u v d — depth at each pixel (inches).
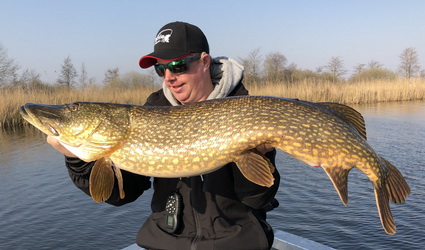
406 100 424.5
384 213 33.0
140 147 35.2
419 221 84.0
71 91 334.3
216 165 33.9
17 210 98.8
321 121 33.3
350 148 33.0
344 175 33.3
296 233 80.7
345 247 73.9
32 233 85.4
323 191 107.8
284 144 33.0
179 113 35.4
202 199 36.2
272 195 35.6
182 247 35.6
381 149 153.0
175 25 38.5
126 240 82.2
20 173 133.6
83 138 36.0
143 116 36.0
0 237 83.2
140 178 40.8
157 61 39.5
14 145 188.4
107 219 93.2
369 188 107.7
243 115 33.6
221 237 35.2
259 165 33.0
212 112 34.5
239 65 40.8
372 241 76.1
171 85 39.4
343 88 399.5
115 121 35.9
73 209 99.4
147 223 39.6
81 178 37.2
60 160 152.4
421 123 222.7
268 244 36.1
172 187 38.0
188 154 34.0
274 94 366.0
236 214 36.4
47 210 98.9
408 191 34.9
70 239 82.1
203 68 39.7
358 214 89.6
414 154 143.1
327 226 83.7
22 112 37.0
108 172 36.0
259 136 33.0
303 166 138.0
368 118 251.4
